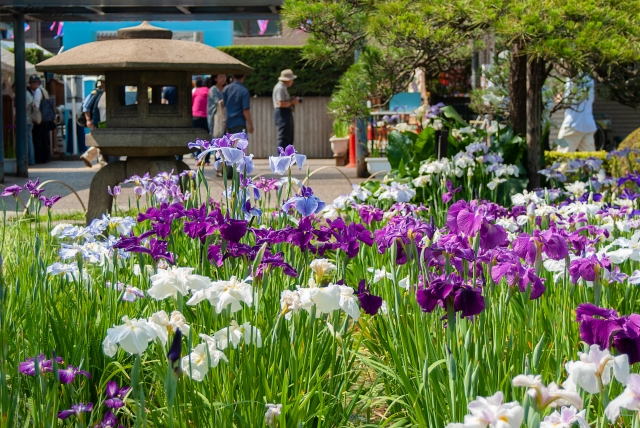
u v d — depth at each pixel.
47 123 20.84
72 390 2.56
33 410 2.40
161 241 3.02
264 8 12.19
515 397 2.44
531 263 2.85
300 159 3.50
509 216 4.80
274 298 3.16
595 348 1.90
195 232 3.21
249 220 3.65
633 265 3.82
